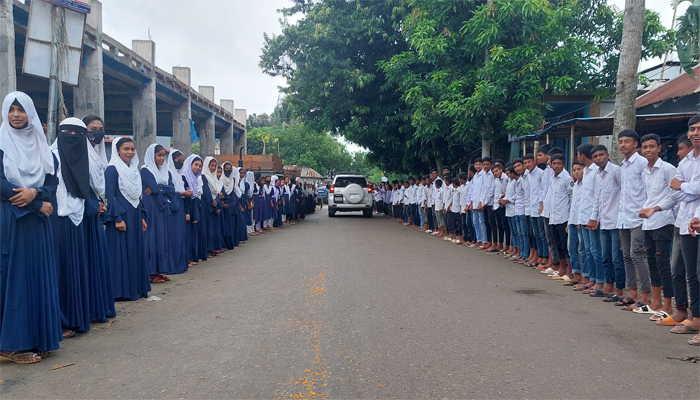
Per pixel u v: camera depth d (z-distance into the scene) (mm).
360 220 21250
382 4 19422
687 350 4141
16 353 3898
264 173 21984
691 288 4609
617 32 14016
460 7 14391
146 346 4258
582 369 3691
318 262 8898
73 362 3887
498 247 10406
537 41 13219
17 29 11766
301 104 22000
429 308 5531
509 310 5473
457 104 13719
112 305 5172
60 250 4461
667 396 3221
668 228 5109
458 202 12312
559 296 6238
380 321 4988
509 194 9320
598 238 6281
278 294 6254
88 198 4711
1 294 3854
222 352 4086
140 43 17750
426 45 14266
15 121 3883
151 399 3188
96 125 5121
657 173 5105
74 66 6656
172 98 21594
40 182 4047
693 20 8484
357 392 3289
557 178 7410
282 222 18312
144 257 6125
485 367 3732
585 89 14742
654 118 9508
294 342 4332
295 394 3262
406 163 21641
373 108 20531
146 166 7105
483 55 14609
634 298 5676
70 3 6406
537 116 13406
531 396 3221
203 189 9570
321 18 19188
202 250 9172
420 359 3904
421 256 9758
